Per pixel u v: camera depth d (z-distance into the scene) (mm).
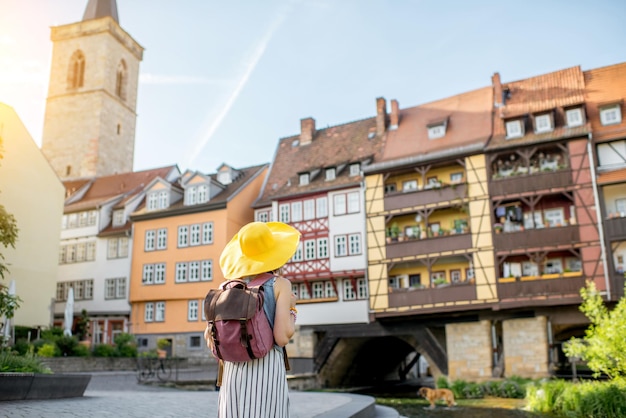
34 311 27578
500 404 19172
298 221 33344
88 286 39375
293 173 36156
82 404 8820
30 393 9141
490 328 26719
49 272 28891
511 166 28219
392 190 31328
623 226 24375
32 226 28094
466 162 28297
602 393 13383
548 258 26656
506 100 31312
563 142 26469
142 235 38250
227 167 39500
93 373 21703
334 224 32031
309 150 37375
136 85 63219
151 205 38844
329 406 9336
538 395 17016
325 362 31531
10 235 12664
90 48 58031
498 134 29031
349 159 33875
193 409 8484
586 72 30391
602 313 14039
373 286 29438
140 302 37406
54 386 9805
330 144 36688
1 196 26438
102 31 57906
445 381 24875
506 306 25609
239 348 2615
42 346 22781
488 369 26266
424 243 28359
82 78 58344
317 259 32062
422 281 29562
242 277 2826
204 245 35938
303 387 29359
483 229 27047
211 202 36125
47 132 57500
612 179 25109
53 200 29688
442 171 30047
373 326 30000
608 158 26047
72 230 40875
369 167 30812
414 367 47844
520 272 27031
